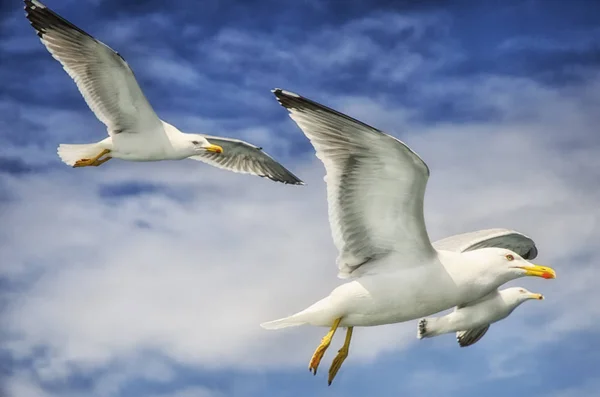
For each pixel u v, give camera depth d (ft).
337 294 27.12
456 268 27.22
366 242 27.22
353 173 26.30
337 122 25.91
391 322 27.50
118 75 41.96
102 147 43.52
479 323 31.86
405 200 26.27
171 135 44.62
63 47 41.91
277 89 26.22
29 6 41.63
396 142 24.94
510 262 27.68
